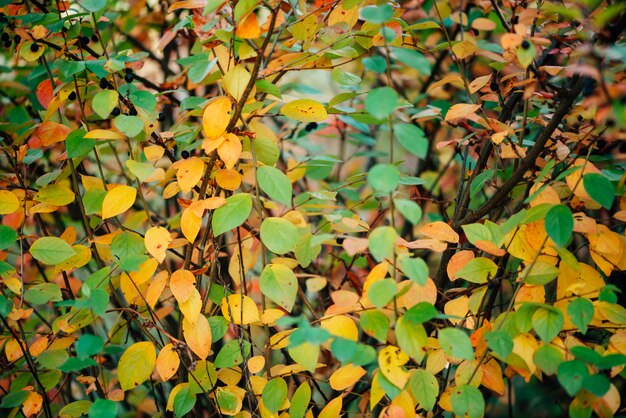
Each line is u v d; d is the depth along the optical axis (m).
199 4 0.97
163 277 0.96
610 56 0.85
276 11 0.90
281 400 0.93
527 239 0.92
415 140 0.83
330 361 1.17
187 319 0.93
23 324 1.13
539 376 0.95
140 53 1.01
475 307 0.94
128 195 0.94
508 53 0.95
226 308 0.95
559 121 0.94
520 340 0.90
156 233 0.93
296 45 1.06
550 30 0.98
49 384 1.04
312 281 1.01
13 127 1.06
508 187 0.98
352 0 0.96
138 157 1.02
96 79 1.03
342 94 0.97
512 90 1.04
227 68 0.98
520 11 1.00
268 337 0.96
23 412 0.98
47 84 1.01
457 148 1.08
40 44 1.00
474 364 0.93
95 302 0.90
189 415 1.10
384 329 0.88
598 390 0.83
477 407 0.89
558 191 0.99
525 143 1.02
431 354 0.94
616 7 0.83
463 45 0.98
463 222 1.02
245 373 0.96
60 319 1.00
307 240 0.98
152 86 1.17
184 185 0.92
